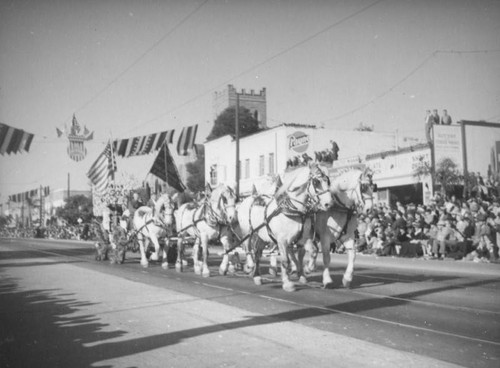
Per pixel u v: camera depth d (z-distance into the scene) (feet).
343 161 114.42
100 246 72.28
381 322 27.20
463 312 29.73
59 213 223.10
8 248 124.88
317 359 20.42
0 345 23.76
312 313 29.78
